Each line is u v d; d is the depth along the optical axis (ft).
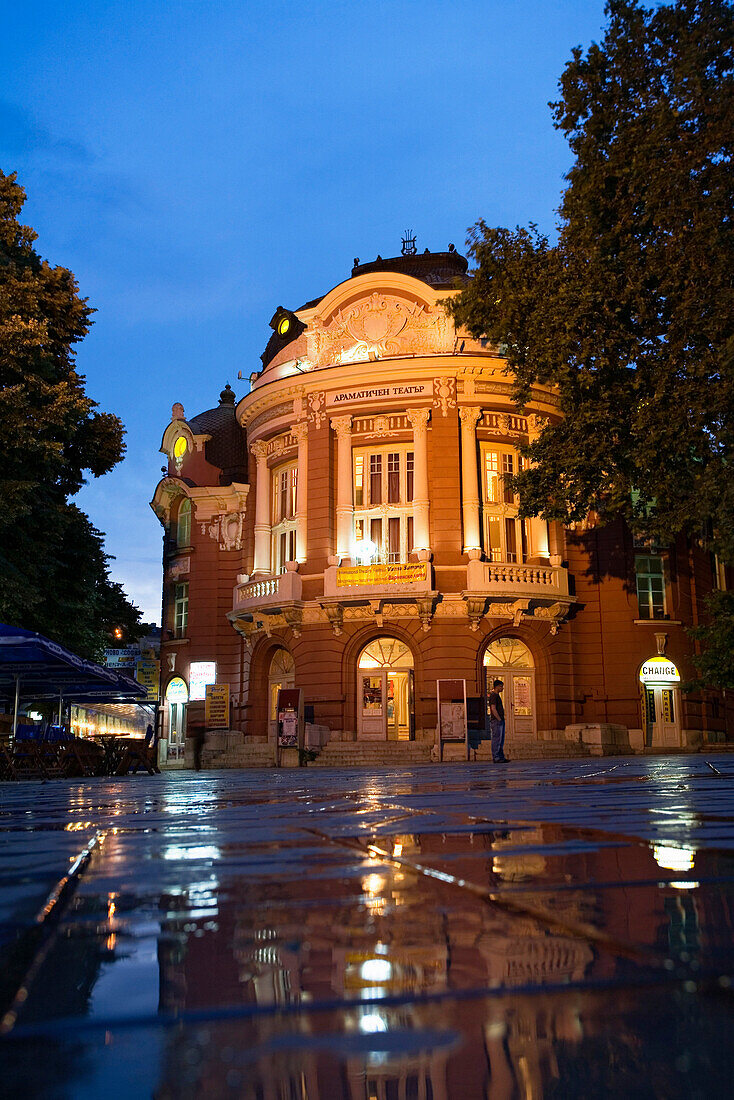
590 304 58.75
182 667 137.90
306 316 126.11
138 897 7.91
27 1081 3.46
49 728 73.77
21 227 82.43
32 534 84.12
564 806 19.67
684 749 122.11
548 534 120.98
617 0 59.88
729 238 54.65
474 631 114.93
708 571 134.51
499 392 119.44
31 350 74.79
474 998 4.47
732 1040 3.82
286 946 5.74
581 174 61.36
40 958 5.50
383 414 120.37
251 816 18.95
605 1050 3.72
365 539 119.03
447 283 126.11
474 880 8.45
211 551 139.03
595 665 122.42
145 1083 3.44
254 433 131.54
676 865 9.32
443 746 106.73
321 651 117.29
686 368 56.08
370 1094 3.30
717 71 57.82
